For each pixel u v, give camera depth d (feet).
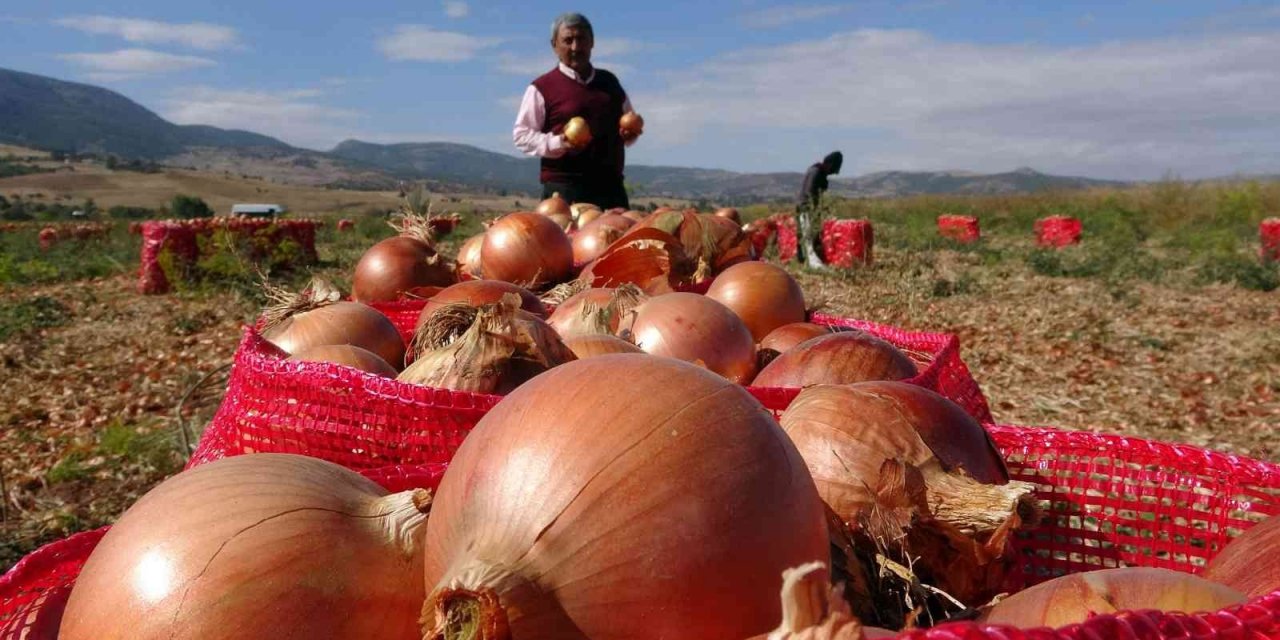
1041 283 49.57
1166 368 28.14
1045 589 4.65
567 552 4.15
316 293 12.99
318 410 7.69
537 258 16.19
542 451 4.40
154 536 4.69
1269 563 5.31
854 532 5.80
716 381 4.87
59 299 45.11
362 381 7.47
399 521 5.06
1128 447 7.55
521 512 4.26
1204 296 44.88
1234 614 3.55
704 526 4.21
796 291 13.78
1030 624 4.48
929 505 5.69
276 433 7.74
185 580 4.52
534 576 4.13
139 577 4.57
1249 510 7.16
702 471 4.32
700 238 16.24
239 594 4.52
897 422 6.04
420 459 7.27
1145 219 100.27
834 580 5.49
